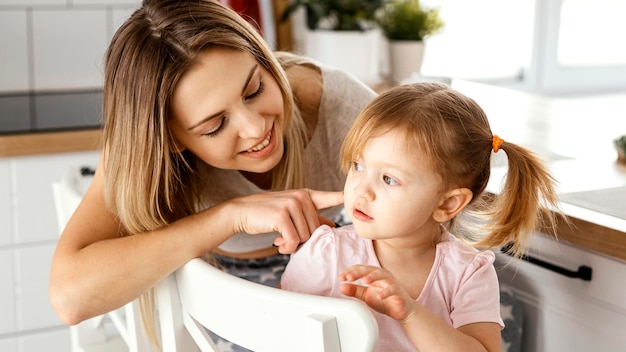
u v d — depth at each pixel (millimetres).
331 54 2590
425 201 1012
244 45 1133
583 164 1577
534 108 2189
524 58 3055
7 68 2469
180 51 1102
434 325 924
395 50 2686
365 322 799
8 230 2078
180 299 1095
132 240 1117
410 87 1067
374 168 1014
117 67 1146
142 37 1127
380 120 1011
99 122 2129
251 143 1147
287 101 1238
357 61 2611
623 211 1282
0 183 2043
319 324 806
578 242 1258
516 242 1111
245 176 1384
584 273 1287
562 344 1374
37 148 2029
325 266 1101
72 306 1103
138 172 1127
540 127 1922
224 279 936
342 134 1430
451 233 1175
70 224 1192
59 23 2504
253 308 896
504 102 2256
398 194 1000
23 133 2014
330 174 1451
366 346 799
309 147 1423
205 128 1127
